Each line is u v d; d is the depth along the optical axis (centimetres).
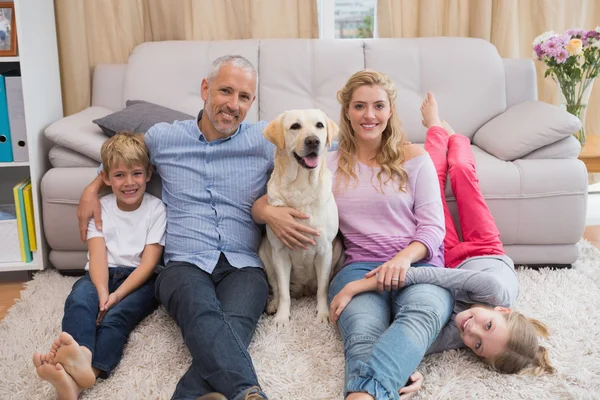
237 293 159
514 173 211
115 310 160
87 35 276
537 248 221
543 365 148
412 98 259
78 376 133
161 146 184
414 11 287
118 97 267
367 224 177
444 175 204
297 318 180
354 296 157
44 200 212
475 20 285
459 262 190
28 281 219
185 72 256
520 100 268
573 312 181
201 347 135
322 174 170
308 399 138
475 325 146
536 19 290
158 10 280
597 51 249
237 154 183
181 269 165
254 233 185
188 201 181
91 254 176
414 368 134
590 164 245
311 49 263
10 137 219
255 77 177
